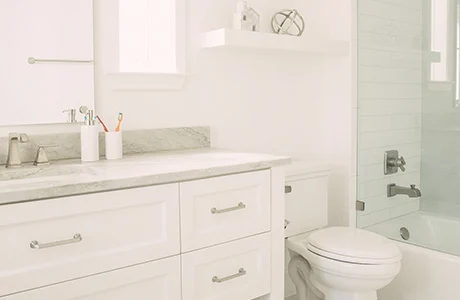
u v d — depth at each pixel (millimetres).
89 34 2010
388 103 2697
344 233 2240
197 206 1678
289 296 2711
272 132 2719
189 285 1670
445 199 2541
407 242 2586
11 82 1842
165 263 1601
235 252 1789
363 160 2797
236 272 1803
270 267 1911
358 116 2793
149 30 2238
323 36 2895
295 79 2805
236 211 1789
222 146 2502
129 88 2137
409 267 2416
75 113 1992
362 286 2006
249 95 2602
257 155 2027
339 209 2848
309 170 2424
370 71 2744
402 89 2656
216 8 2430
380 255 1963
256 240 1854
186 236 1647
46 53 1911
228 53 2494
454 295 2240
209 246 1713
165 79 2227
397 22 2682
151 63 2256
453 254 2344
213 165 1718
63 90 1961
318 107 2928
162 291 1609
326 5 2869
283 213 1951
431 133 2596
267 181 1879
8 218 1292
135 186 1520
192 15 2340
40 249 1356
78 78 1992
